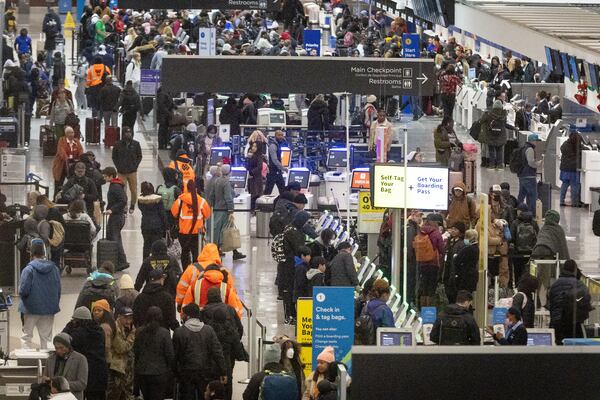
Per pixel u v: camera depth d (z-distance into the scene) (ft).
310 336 137.59
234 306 143.84
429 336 138.51
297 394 117.91
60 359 118.52
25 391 120.26
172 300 135.03
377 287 137.90
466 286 158.30
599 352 57.21
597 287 149.48
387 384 57.31
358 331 134.10
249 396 119.14
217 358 126.93
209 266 143.95
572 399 57.00
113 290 142.00
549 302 151.74
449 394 57.21
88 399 123.85
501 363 57.11
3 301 140.67
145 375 125.18
